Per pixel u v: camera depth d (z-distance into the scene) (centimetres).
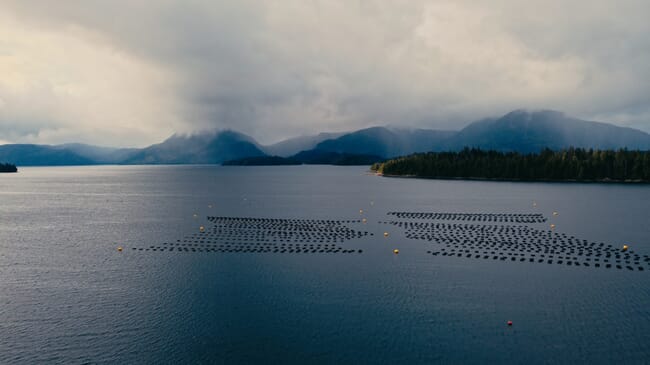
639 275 6056
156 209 13788
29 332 4284
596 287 5531
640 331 4256
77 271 6288
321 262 6756
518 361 3741
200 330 4328
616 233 9125
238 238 8688
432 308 4838
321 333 4259
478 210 13112
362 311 4772
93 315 4684
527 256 7131
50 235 9088
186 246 7938
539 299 5103
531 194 18575
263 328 4372
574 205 14325
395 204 14962
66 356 3841
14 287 5569
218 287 5556
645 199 16162
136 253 7394
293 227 10012
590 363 3706
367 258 7012
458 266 6519
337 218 11475
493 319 4547
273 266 6525
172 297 5200
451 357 3816
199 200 17025
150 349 3966
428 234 9094
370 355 3862
